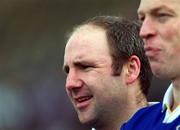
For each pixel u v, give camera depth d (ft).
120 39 21.48
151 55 16.78
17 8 99.66
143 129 18.51
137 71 21.54
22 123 80.69
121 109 21.36
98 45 21.30
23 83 89.30
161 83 58.13
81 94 21.25
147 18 16.80
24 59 95.25
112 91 21.24
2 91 86.48
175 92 17.63
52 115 73.51
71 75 21.29
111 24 21.71
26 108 81.61
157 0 16.58
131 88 21.48
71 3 96.27
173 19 16.52
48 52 94.53
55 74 86.89
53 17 97.50
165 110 18.10
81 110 21.38
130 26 21.80
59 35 96.27
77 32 21.65
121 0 87.81
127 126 18.98
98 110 21.22
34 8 99.14
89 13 94.02
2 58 96.27
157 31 16.65
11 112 82.84
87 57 21.16
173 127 17.31
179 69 16.69
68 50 21.54
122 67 21.39
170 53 16.61
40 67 91.86
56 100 75.00
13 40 98.12
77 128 69.21
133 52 21.54
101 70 21.17
